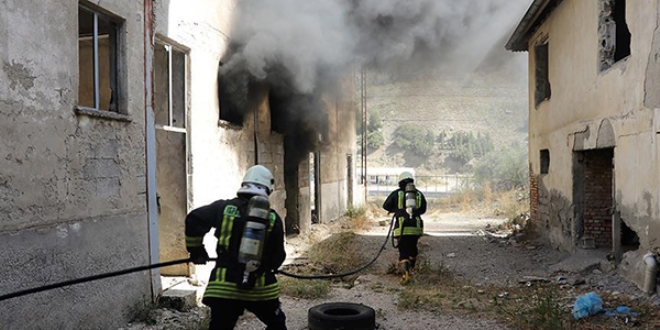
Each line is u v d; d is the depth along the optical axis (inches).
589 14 351.6
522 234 519.2
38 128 177.6
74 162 195.3
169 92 298.7
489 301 271.3
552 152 447.8
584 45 361.7
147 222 245.6
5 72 164.2
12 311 165.8
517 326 227.0
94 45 215.9
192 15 310.2
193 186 310.8
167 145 309.7
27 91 173.2
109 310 213.5
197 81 318.7
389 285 315.6
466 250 460.1
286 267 364.5
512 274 355.3
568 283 314.0
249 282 147.0
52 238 183.2
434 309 255.1
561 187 417.7
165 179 310.2
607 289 288.0
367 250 457.4
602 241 377.4
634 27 282.8
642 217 275.1
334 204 718.5
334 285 313.9
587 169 381.7
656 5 256.2
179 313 243.6
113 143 219.9
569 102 395.9
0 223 161.9
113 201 218.8
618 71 303.1
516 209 833.5
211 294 148.6
